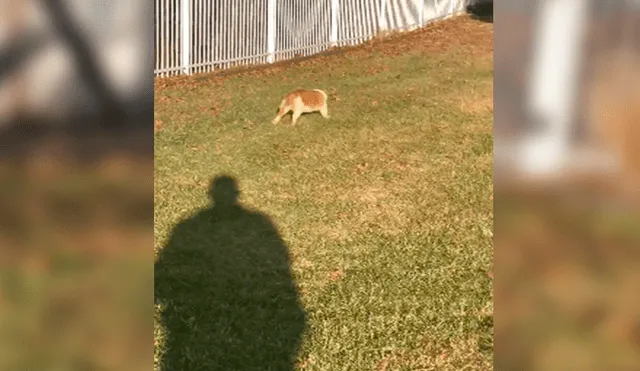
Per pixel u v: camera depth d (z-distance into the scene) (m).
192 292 4.00
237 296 3.96
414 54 13.88
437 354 3.38
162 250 4.60
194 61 11.49
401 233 4.99
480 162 6.90
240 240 4.82
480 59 13.18
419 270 4.33
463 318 3.71
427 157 7.11
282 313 3.78
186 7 11.16
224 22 11.88
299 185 6.16
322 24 14.00
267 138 7.79
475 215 5.35
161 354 3.34
